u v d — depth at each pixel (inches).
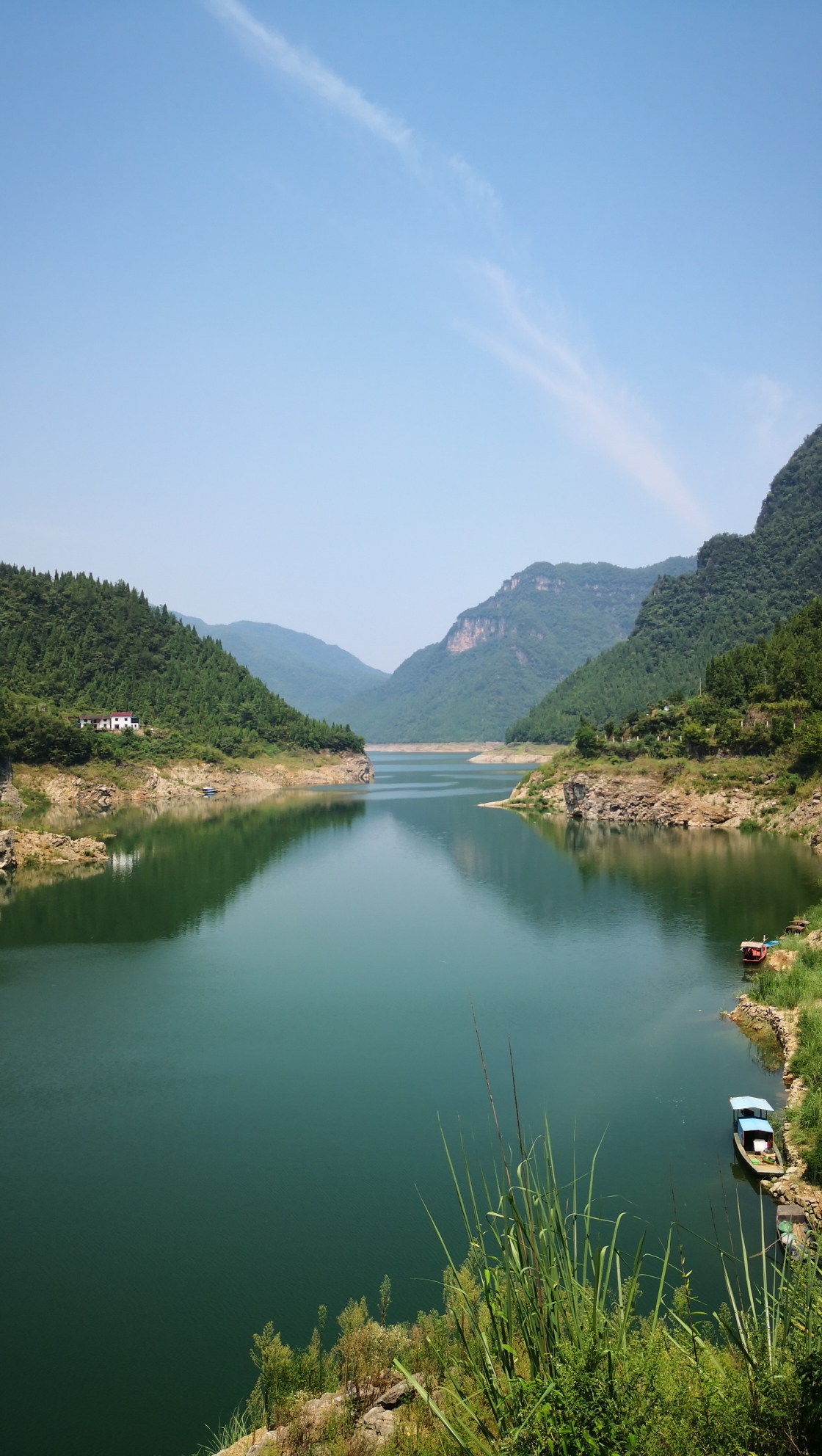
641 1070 1745.8
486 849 4857.3
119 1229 1261.1
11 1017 2144.4
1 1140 1529.3
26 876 4077.3
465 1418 598.2
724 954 2554.1
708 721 6127.0
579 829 5605.3
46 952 2741.1
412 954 2689.5
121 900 3535.9
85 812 6638.8
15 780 6540.4
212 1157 1462.8
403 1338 815.7
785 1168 1298.0
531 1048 1887.3
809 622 6815.9
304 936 2945.4
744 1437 497.0
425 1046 1927.9
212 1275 1157.1
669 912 3100.4
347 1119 1583.4
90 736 7509.8
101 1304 1107.9
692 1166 1358.3
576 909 3257.9
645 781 5871.1
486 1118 1563.7
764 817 5088.6
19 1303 1112.2
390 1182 1370.6
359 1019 2106.3
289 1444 709.3
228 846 5036.9
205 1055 1898.4
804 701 5536.4
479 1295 720.3
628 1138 1456.7
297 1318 1073.5
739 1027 1961.1
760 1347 565.0
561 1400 513.0
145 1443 896.9
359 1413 730.2
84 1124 1588.3
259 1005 2224.4
